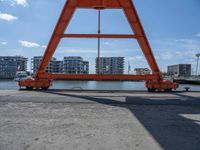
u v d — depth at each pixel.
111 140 5.94
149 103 12.38
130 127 7.22
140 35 18.89
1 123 7.58
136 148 5.38
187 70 164.00
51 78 20.56
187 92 19.81
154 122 7.92
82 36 18.88
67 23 18.67
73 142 5.76
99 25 19.06
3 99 13.27
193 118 8.59
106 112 9.59
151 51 19.30
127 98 14.43
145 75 20.11
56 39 18.97
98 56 20.11
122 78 19.91
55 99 13.48
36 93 17.22
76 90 21.11
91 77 19.94
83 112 9.52
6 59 170.00
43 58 19.97
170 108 10.80
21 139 5.97
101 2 18.33
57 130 6.82
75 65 157.62
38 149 5.27
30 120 8.01
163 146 5.53
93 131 6.75
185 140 5.98
